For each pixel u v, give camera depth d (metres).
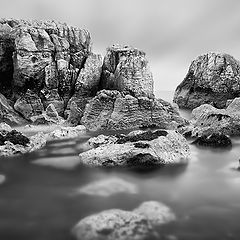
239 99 33.69
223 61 48.97
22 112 36.94
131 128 34.69
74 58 41.50
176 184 17.03
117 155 20.02
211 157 22.62
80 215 13.08
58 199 14.85
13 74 39.69
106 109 35.19
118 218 12.23
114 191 15.95
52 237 11.38
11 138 24.25
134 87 38.38
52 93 38.38
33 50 37.59
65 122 35.75
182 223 12.31
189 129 31.12
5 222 12.59
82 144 26.89
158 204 14.05
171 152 21.47
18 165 20.58
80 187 16.48
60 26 41.72
